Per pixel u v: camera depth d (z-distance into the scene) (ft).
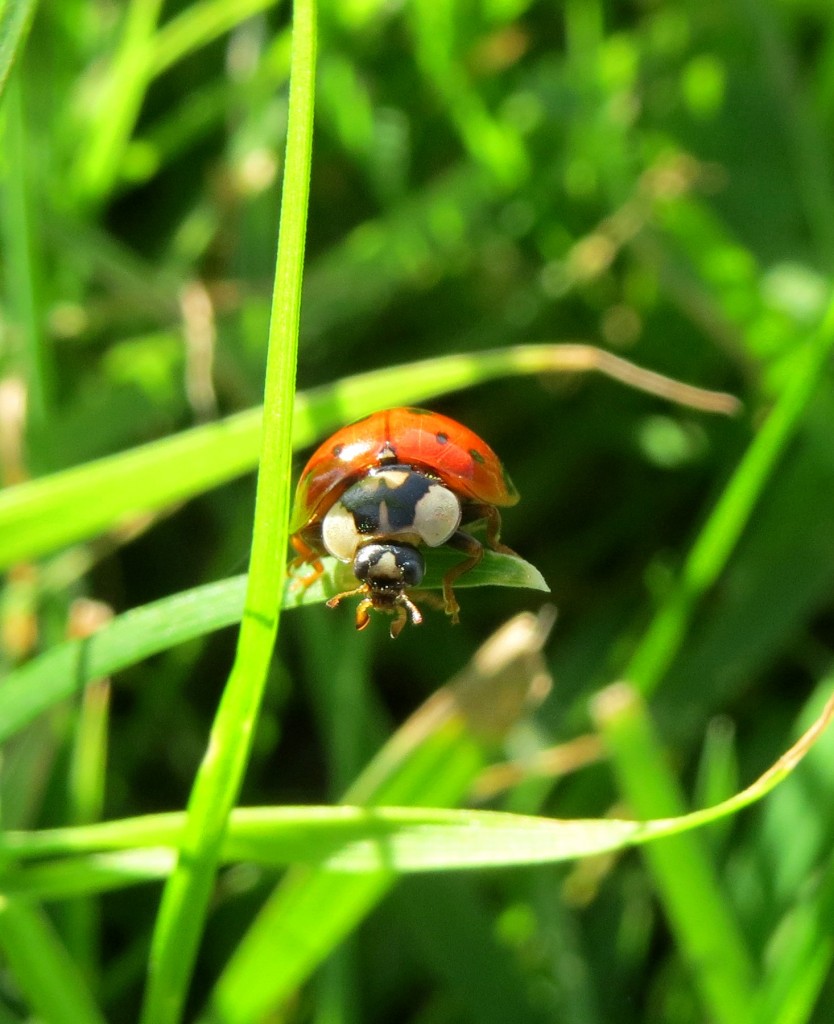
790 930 0.17
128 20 0.24
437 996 0.19
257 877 0.19
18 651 0.19
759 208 0.23
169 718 0.22
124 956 0.19
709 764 0.20
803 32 0.26
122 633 0.15
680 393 0.18
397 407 0.18
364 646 0.20
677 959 0.19
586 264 0.23
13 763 0.18
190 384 0.22
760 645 0.21
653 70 0.25
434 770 0.17
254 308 0.22
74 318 0.23
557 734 0.21
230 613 0.15
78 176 0.24
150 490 0.17
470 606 0.23
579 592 0.23
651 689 0.20
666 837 0.17
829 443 0.21
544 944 0.19
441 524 0.16
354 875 0.16
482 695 0.17
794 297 0.23
